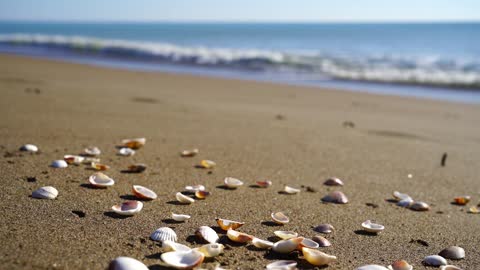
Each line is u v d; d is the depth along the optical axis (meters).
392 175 1.05
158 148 1.11
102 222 0.75
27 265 0.65
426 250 0.75
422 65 4.30
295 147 1.21
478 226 0.84
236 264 0.68
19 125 1.20
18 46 5.84
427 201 0.93
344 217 0.84
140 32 15.75
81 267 0.65
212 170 1.00
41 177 0.88
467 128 1.70
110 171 0.94
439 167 1.13
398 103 2.33
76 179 0.89
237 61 4.31
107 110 1.51
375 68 4.07
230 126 1.41
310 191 0.93
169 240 0.71
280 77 3.46
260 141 1.24
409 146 1.31
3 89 1.83
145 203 0.82
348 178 1.02
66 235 0.71
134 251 0.69
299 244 0.71
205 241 0.72
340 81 3.33
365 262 0.71
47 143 1.08
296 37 11.73
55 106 1.50
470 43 8.41
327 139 1.32
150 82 2.64
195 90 2.38
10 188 0.83
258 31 17.77
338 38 10.94
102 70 3.19
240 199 0.87
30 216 0.75
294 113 1.81
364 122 1.71
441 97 2.69
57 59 4.30
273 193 0.91
